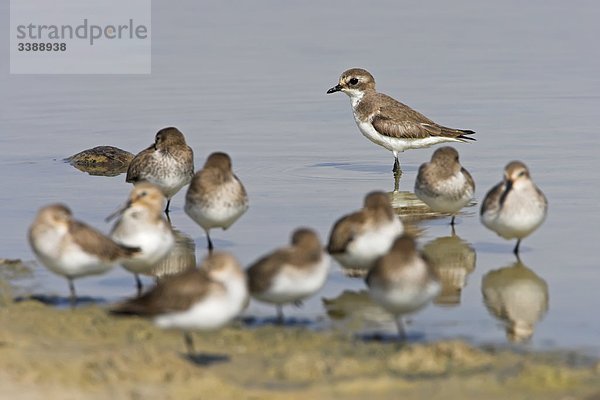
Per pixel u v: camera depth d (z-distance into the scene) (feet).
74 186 70.79
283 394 36.40
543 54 104.73
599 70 98.12
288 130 84.12
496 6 127.85
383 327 44.83
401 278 40.73
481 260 54.80
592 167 70.79
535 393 36.65
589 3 128.26
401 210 65.36
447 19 121.39
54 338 42.55
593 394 36.47
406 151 83.41
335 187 70.23
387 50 107.45
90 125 85.71
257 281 42.37
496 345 42.39
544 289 50.19
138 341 42.42
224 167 55.06
